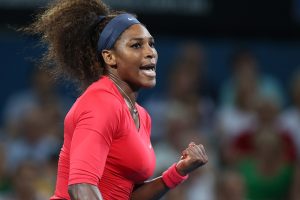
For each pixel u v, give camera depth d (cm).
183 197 2545
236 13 2733
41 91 2875
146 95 3023
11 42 2953
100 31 1405
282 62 3095
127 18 1385
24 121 2822
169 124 2692
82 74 1430
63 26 1426
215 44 3061
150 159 1377
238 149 2756
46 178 2605
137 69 1370
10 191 2669
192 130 2772
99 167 1265
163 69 3030
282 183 2678
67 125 1332
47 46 1490
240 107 2908
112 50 1378
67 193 1356
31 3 2597
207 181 2647
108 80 1362
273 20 2756
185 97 2881
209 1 2717
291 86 3061
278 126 2772
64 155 1359
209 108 2953
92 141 1267
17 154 2780
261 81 3053
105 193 1348
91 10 1429
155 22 2681
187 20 2705
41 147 2772
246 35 2756
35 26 1484
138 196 1470
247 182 2673
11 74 2962
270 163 2684
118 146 1330
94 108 1295
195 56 2995
